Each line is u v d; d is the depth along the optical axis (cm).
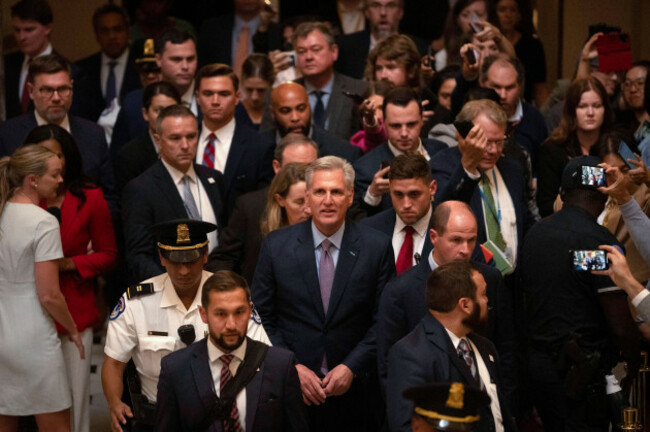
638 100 1352
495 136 1045
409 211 984
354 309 972
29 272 1029
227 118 1262
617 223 1053
